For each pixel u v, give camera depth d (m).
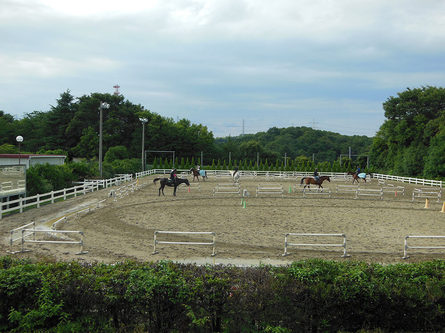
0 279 6.73
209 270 7.30
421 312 6.65
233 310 6.54
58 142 76.06
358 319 6.73
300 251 13.48
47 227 17.02
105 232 16.39
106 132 74.81
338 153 120.38
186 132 89.88
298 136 139.12
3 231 16.12
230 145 105.38
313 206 25.64
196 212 22.67
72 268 7.34
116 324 6.74
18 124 80.56
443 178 55.16
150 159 81.12
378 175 57.47
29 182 26.47
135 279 6.74
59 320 6.72
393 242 15.34
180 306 6.54
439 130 59.88
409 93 67.62
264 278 7.00
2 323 6.76
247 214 22.12
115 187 36.31
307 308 6.58
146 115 82.06
